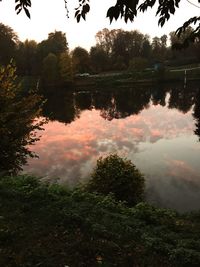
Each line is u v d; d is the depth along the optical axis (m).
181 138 28.97
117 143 28.70
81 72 119.25
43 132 35.44
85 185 15.22
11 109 15.41
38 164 23.00
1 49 98.31
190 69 118.88
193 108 48.47
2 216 8.21
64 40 112.25
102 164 15.38
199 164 21.11
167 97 66.06
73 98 71.75
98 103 61.62
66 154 25.59
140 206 11.71
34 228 7.80
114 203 12.19
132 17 3.89
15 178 12.76
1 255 6.39
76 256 6.69
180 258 7.11
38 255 6.54
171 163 21.58
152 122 38.88
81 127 37.81
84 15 4.37
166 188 17.14
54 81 96.62
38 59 103.25
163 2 4.03
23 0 4.14
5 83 15.41
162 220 10.46
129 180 14.43
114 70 129.00
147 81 105.88
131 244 7.59
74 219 8.41
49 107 57.62
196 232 9.70
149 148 26.09
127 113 47.59
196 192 16.47
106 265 6.46
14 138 15.48
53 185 12.62
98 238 7.55
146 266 6.73
